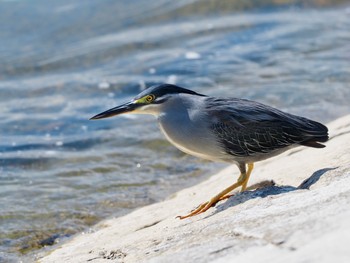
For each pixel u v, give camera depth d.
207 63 22.72
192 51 24.03
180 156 15.98
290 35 24.84
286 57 22.66
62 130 18.11
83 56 24.44
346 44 23.52
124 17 28.27
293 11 28.02
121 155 16.27
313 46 23.52
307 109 17.89
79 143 17.17
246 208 8.88
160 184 14.48
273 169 11.75
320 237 6.73
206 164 15.41
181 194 12.91
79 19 28.42
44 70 23.58
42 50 25.38
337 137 12.02
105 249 9.70
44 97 20.86
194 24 26.88
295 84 20.00
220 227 8.35
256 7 28.45
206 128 10.41
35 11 29.61
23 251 11.68
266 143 10.41
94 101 20.28
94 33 26.94
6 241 12.02
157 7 28.92
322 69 21.12
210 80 21.12
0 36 27.11
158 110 10.77
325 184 9.29
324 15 27.30
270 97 19.08
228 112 10.43
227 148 10.42
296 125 10.45
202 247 7.63
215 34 25.61
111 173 15.25
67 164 15.90
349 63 21.53
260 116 10.41
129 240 9.74
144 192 14.05
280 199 8.71
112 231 11.15
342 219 7.03
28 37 26.88
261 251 6.93
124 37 26.00
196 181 14.46
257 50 23.56
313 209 7.76
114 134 17.53
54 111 19.62
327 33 24.84
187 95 10.73
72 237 12.17
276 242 7.00
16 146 17.11
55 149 16.88
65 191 14.27
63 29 27.48
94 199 13.77
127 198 13.76
